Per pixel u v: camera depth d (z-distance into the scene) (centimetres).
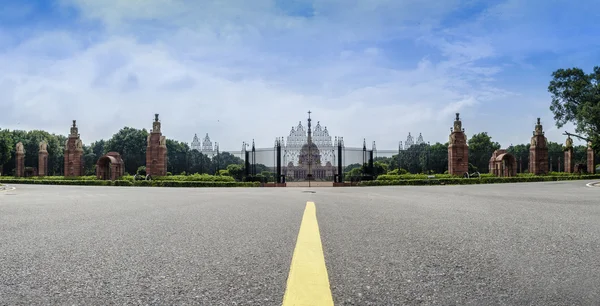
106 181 3641
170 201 1362
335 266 393
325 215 856
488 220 763
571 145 4966
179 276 359
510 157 4053
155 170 3859
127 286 330
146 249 482
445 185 3134
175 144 6744
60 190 2502
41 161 4697
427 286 328
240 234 598
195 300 295
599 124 4409
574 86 4759
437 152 5991
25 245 512
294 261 394
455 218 797
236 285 331
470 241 532
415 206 1098
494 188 2388
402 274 364
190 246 502
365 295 304
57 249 484
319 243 494
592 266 395
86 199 1511
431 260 420
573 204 1163
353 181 3544
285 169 3725
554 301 294
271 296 303
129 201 1376
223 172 4372
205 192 2166
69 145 4438
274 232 619
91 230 644
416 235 581
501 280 346
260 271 376
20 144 4888
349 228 653
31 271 379
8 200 1462
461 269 382
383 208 1034
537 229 641
